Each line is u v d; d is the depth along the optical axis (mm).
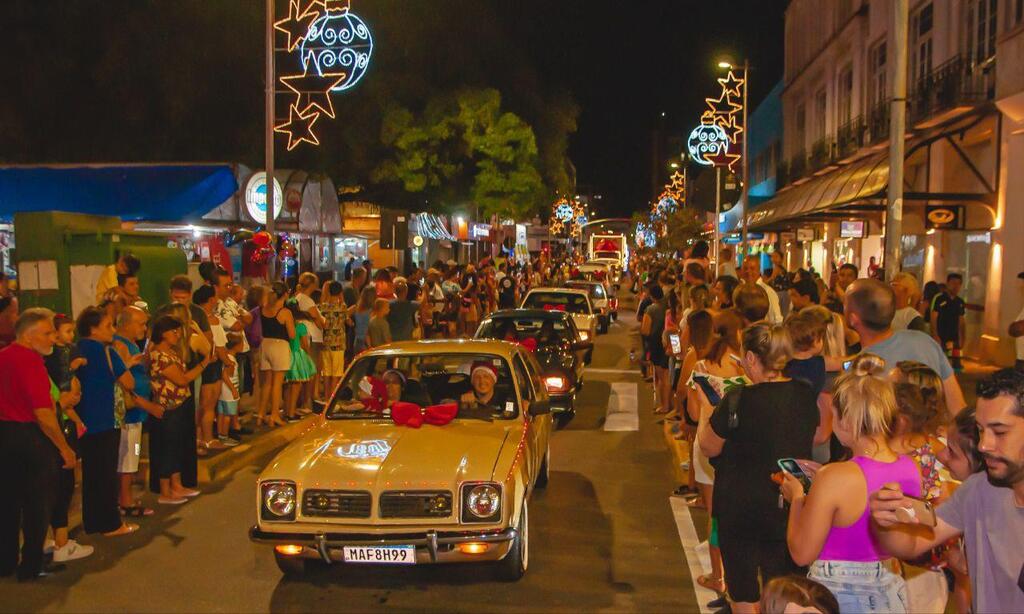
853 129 28391
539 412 7445
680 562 6934
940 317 16391
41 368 6504
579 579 6555
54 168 18312
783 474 3809
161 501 8531
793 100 40812
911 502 3178
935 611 4059
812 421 4613
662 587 6395
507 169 28453
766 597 2672
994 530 3082
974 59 18703
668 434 11016
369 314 13586
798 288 9875
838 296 9930
